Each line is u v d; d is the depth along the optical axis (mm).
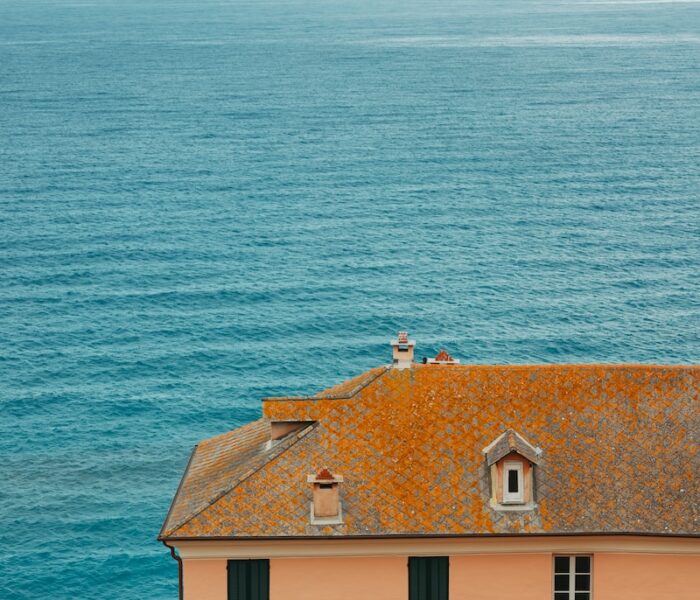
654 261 167125
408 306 144375
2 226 186500
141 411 111188
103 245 174625
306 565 50438
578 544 50719
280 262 165500
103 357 126500
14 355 127125
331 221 191375
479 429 53562
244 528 50000
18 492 93312
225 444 58969
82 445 103000
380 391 54750
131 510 90688
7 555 84062
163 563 83562
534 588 50969
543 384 54969
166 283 154875
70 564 83125
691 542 50500
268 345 130250
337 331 135125
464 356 127000
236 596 50562
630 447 53062
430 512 50781
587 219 194250
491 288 152375
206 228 186375
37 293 150375
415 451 52781
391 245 175375
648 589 51156
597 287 153375
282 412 54094
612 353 128500
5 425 107375
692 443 53219
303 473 52000
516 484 51125
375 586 50719
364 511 50719
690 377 55281
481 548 50531
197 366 123750
